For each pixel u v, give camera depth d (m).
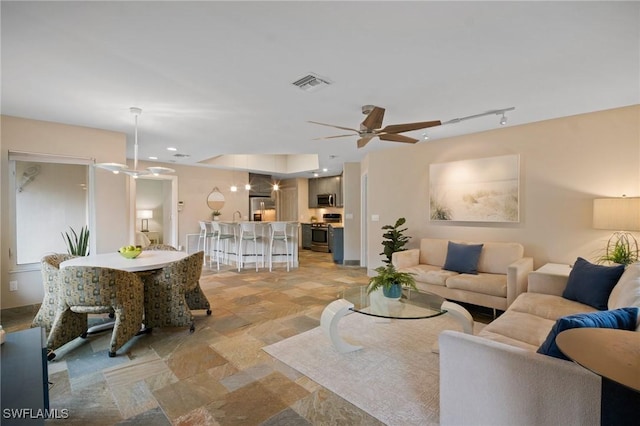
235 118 3.61
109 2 1.59
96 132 4.07
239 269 6.33
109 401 1.99
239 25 1.81
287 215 10.12
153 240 8.72
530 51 2.13
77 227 4.11
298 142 4.87
